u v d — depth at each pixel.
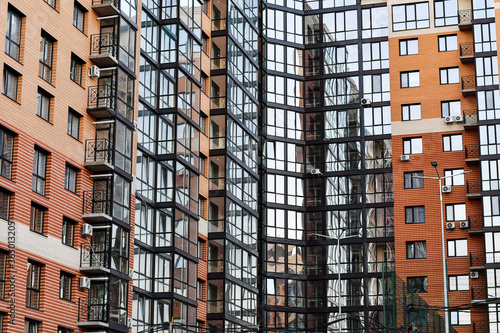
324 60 70.06
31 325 38.72
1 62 37.97
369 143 67.56
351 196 67.00
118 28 46.12
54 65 42.03
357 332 63.88
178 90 51.91
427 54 67.31
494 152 63.34
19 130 38.75
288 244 66.50
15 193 38.03
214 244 56.31
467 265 62.50
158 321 48.22
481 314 60.94
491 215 62.25
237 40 61.97
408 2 68.69
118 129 45.31
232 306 56.19
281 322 64.62
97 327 42.19
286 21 70.81
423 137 66.00
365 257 65.25
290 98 69.50
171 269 49.09
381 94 68.19
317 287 65.75
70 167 42.78
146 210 48.94
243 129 61.19
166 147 50.88
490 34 65.31
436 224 63.91
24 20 39.94
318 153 68.62
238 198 59.19
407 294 47.03
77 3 44.66
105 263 43.12
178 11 52.84
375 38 69.31
